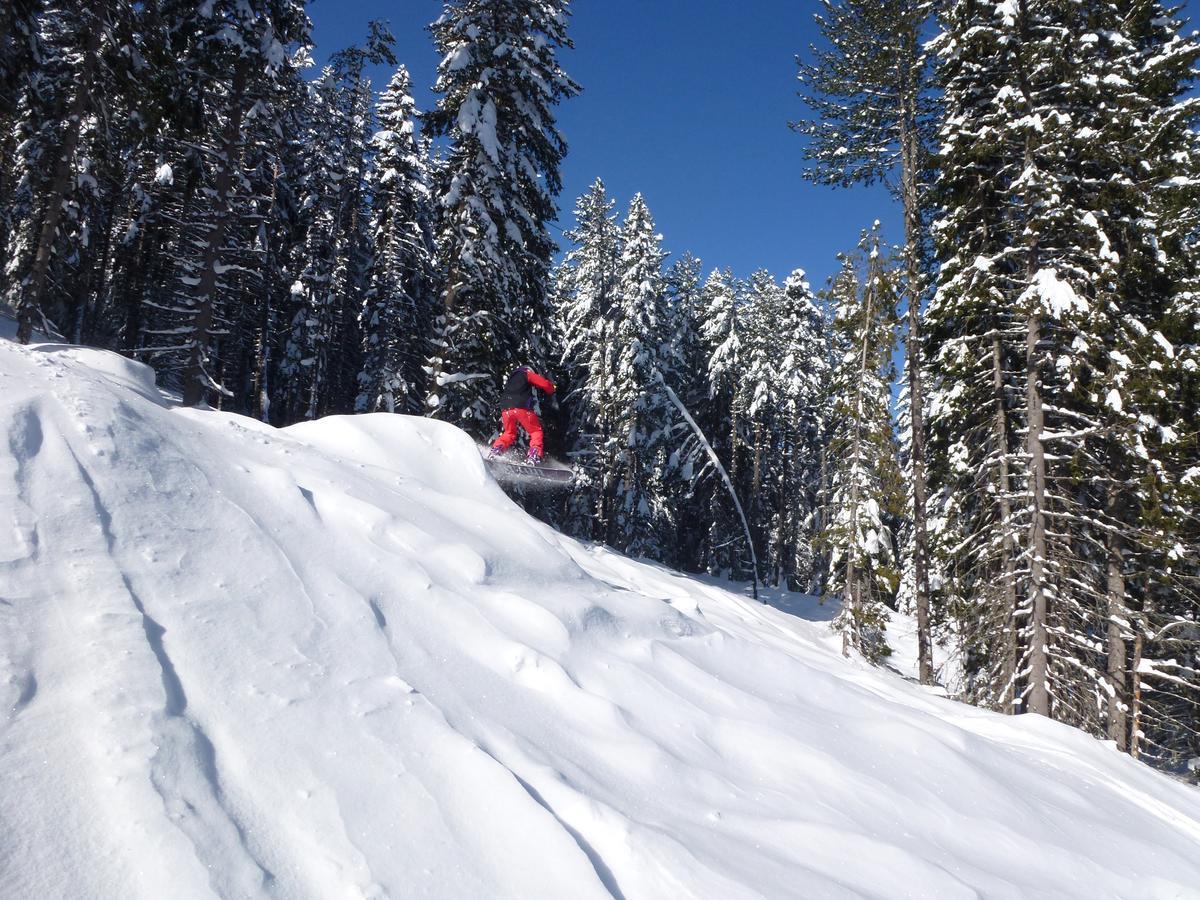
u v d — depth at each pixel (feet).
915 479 47.16
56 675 8.35
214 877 6.79
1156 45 44.27
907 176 50.52
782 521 113.19
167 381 77.66
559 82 53.52
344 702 10.18
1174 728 41.86
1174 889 13.37
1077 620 39.37
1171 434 36.22
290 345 97.60
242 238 78.33
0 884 6.01
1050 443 40.01
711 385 111.45
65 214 60.90
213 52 50.06
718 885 8.92
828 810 12.41
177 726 8.34
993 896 10.95
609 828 9.37
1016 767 17.69
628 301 90.07
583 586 18.13
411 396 92.73
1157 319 40.32
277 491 14.73
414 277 99.76
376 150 96.22
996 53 41.70
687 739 13.37
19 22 43.47
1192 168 38.63
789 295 116.57
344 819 8.17
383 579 13.89
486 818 8.93
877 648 44.86
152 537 11.42
